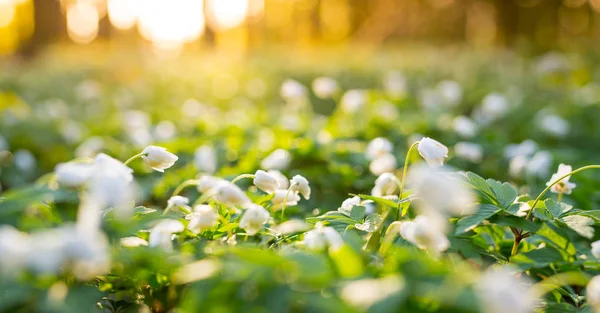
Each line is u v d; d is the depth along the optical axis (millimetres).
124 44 18375
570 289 2129
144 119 6438
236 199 1934
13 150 5848
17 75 10961
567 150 5484
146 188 3830
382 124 5242
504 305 1196
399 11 32156
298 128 5027
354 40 32875
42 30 17797
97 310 1697
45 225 1959
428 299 1311
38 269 1304
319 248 1672
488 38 30297
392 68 11039
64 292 1472
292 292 1338
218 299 1377
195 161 3906
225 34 31984
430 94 7453
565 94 8797
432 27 31828
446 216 2109
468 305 1229
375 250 2041
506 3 25922
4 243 1290
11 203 2051
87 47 17484
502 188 2164
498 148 5223
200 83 10750
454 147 5066
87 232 1348
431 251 1806
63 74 11594
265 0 35656
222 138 5227
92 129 6465
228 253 1614
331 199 3633
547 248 2217
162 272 1742
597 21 28141
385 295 1275
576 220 2010
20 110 6348
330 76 10656
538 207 2125
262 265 1396
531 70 11336
